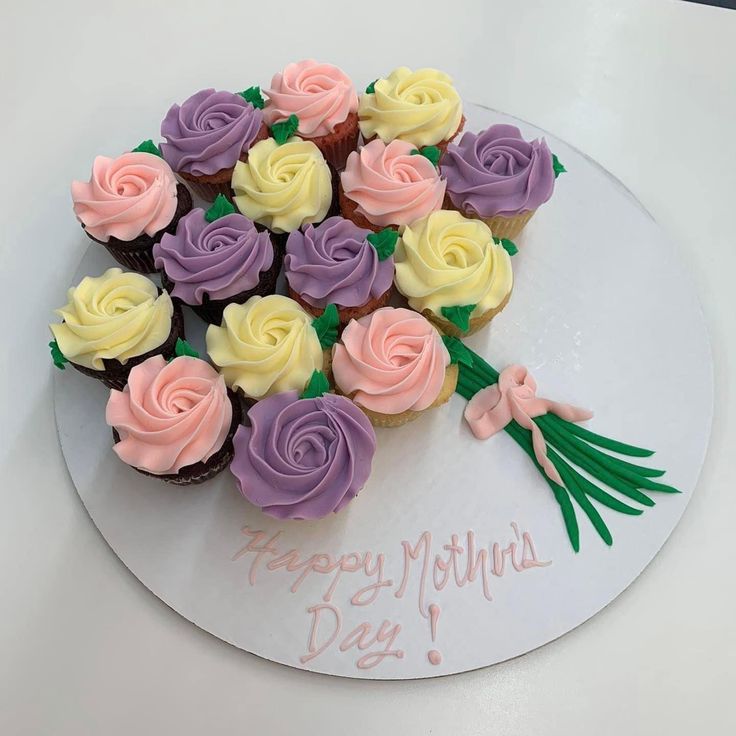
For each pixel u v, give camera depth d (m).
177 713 0.38
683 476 0.42
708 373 0.45
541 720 0.38
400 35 0.60
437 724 0.38
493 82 0.57
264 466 0.39
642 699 0.38
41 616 0.40
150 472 0.39
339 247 0.45
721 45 0.59
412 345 0.42
